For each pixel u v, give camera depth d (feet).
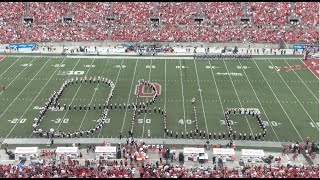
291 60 194.80
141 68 183.01
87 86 159.02
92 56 201.36
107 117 131.64
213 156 105.60
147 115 133.90
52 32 227.40
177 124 127.03
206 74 174.81
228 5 245.86
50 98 143.02
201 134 120.26
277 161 104.99
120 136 117.80
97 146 109.81
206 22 235.40
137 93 152.05
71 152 104.68
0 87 156.35
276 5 244.63
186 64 189.26
